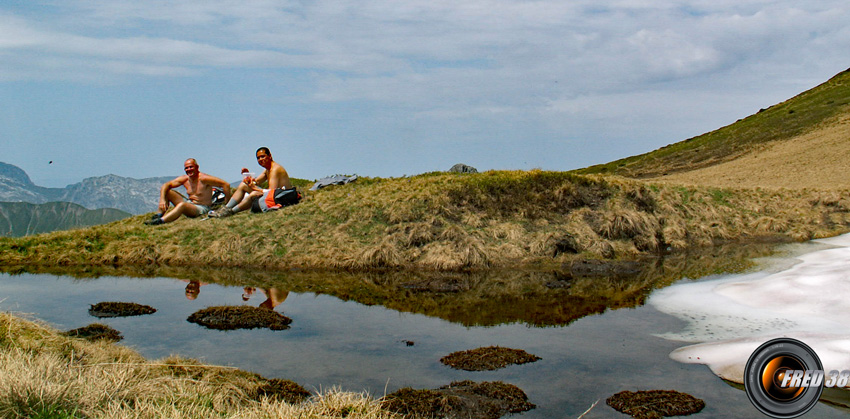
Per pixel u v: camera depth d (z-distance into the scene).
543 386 7.43
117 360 7.38
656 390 7.08
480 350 8.76
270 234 19.66
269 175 23.20
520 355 8.58
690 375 7.78
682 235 21.17
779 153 65.62
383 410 6.38
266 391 7.04
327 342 9.49
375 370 8.09
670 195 24.28
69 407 4.99
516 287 14.66
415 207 21.02
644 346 9.12
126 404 5.15
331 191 25.44
